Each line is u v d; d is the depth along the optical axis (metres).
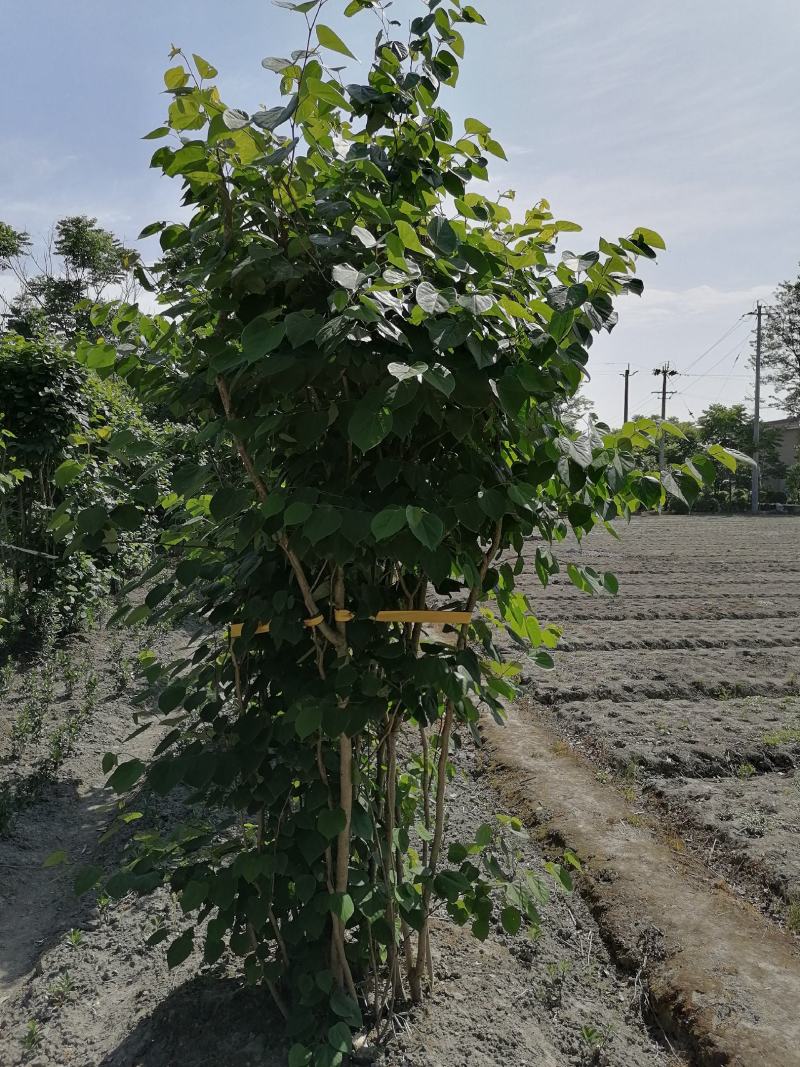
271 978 2.28
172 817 4.15
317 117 1.79
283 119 1.60
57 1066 2.35
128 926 3.17
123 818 2.25
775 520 34.06
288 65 1.64
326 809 2.11
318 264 1.80
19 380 8.34
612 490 1.86
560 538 2.33
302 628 2.02
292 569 2.08
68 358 8.58
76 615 8.45
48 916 3.35
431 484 2.01
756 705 6.35
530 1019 2.58
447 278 1.88
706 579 13.88
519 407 1.73
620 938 3.11
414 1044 2.31
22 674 6.95
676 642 8.65
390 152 2.08
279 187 1.80
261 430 1.74
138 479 2.16
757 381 46.53
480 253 1.78
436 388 1.64
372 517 1.71
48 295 29.84
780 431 51.47
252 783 2.13
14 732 5.35
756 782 4.77
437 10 1.97
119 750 5.29
